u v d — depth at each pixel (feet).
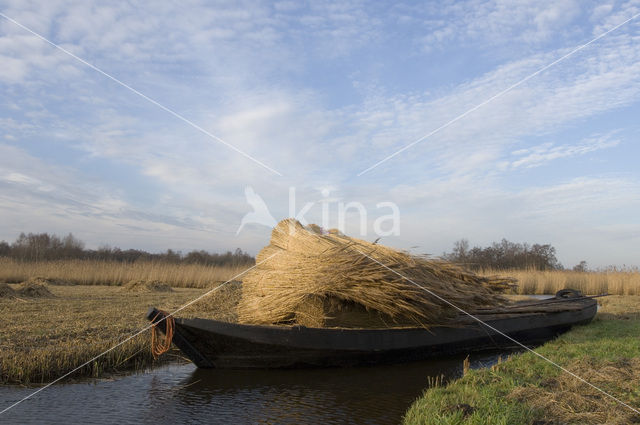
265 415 17.15
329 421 16.49
